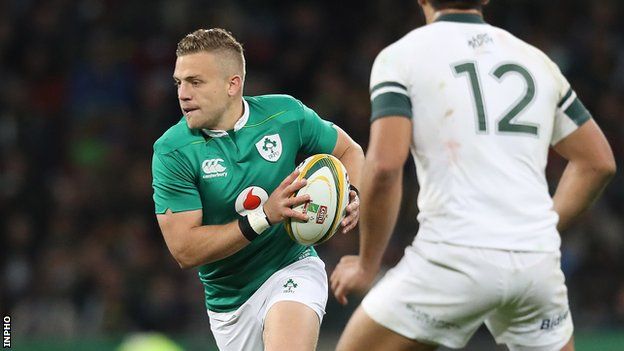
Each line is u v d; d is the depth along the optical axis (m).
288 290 17.19
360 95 44.38
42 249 38.88
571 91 14.62
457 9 14.45
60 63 46.41
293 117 17.47
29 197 40.47
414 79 13.89
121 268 37.03
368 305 14.32
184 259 16.61
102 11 47.78
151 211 40.22
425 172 13.96
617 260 39.38
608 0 48.84
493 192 13.64
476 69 13.97
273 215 16.03
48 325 36.28
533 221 13.73
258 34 47.28
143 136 43.19
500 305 13.85
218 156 16.84
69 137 43.91
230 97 16.86
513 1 48.12
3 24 46.47
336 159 16.77
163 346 29.75
